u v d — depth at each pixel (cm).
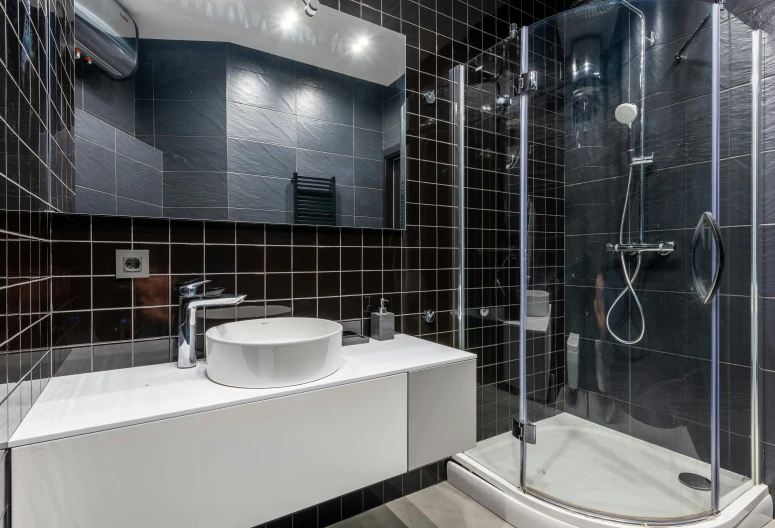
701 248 157
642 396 173
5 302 73
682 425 161
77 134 110
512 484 162
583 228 187
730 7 168
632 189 177
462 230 189
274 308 143
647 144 173
